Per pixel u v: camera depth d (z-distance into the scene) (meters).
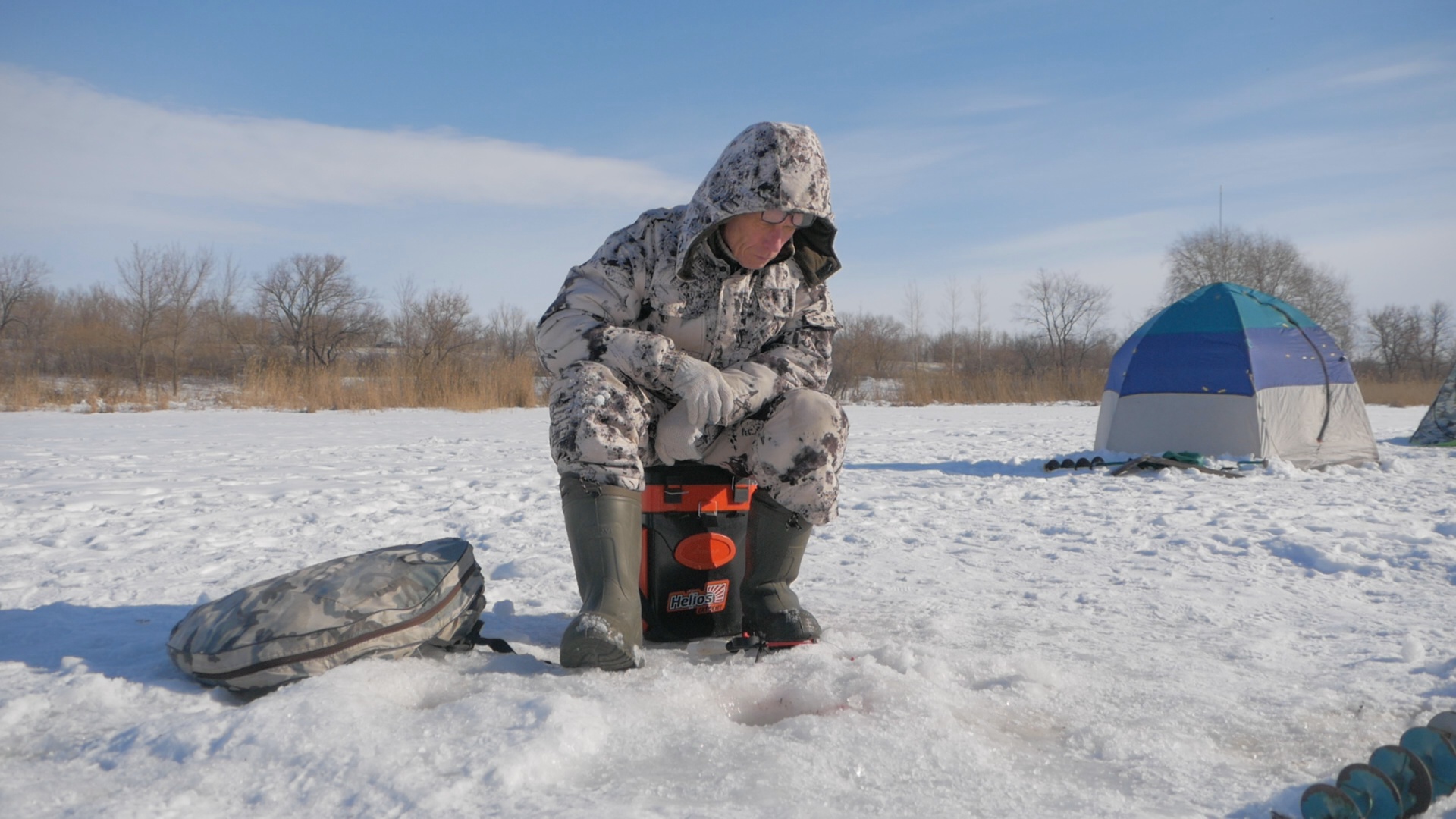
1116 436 7.80
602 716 1.60
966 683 1.95
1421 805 1.32
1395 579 3.22
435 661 1.99
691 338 2.15
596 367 2.01
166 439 10.04
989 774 1.45
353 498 5.30
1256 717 1.77
